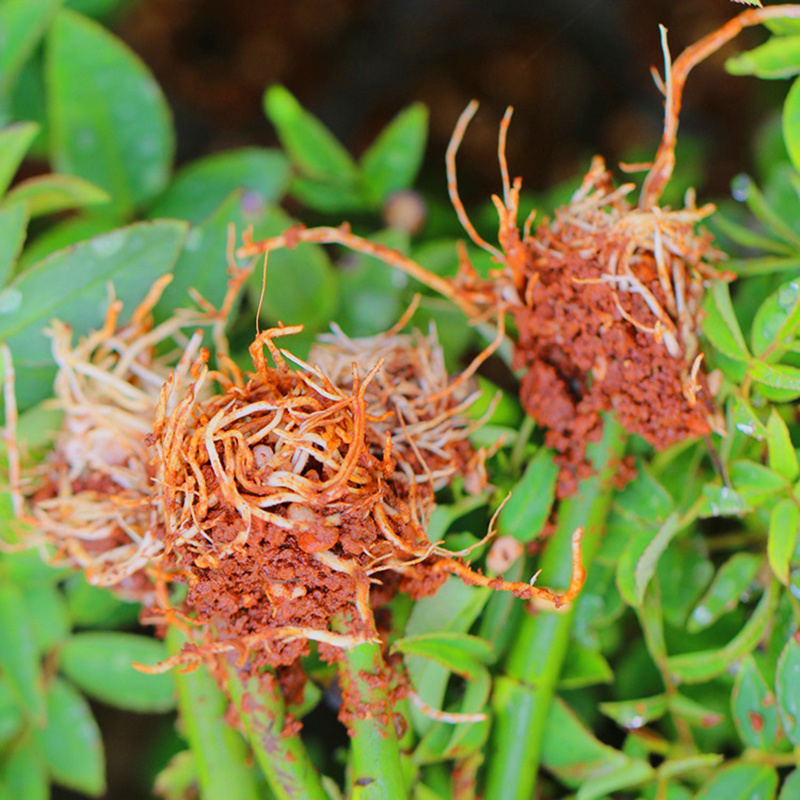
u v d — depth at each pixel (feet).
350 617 1.58
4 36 1.82
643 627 1.71
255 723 1.62
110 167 1.87
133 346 1.68
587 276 1.63
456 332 1.79
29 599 1.80
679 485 1.70
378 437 1.62
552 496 1.66
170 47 2.42
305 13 2.48
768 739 1.67
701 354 1.60
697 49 1.61
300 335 1.78
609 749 1.67
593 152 2.28
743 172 2.12
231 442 1.56
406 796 1.62
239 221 1.75
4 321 1.70
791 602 1.67
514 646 1.67
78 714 1.80
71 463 1.68
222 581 1.57
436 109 2.36
